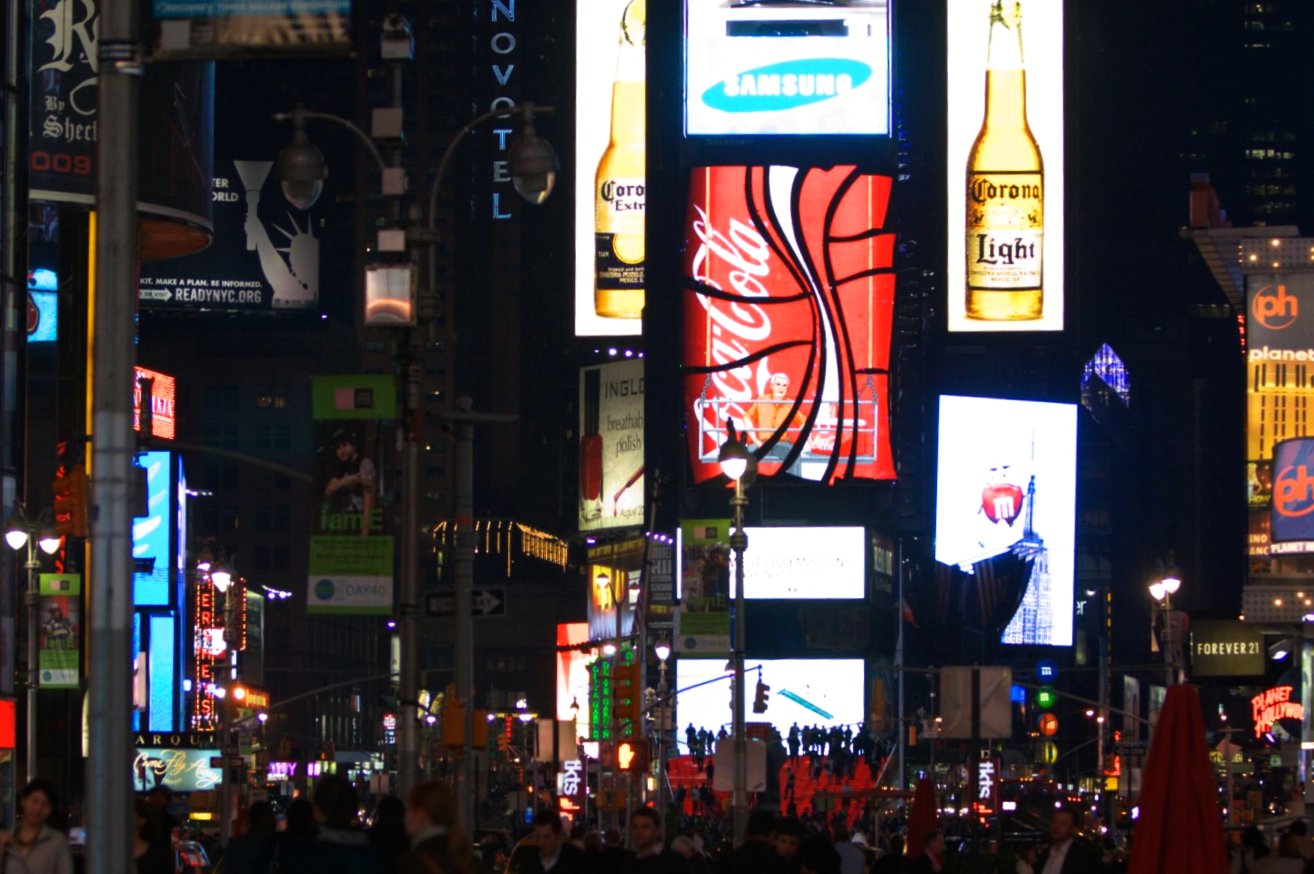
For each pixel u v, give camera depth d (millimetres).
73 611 81938
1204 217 123250
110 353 21594
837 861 30094
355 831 21906
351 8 21828
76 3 88500
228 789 105875
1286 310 118812
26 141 87062
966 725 47906
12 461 85562
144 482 47844
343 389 45844
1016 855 49094
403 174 45625
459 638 55688
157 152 95500
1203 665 130875
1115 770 137625
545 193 46031
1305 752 118188
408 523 46531
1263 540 117750
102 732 21125
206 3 22047
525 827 111750
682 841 34812
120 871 20938
